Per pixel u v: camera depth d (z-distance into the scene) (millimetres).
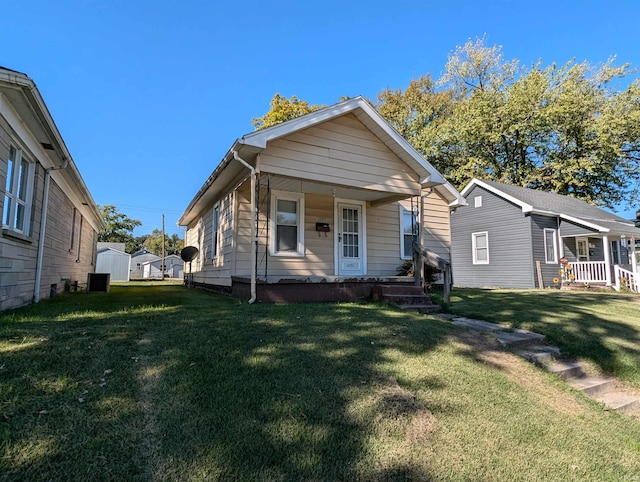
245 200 7844
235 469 1803
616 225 16406
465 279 17391
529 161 23125
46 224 7211
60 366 2598
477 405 2760
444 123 23219
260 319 4297
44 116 5188
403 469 1967
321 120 6691
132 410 2156
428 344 3910
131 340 3242
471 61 24547
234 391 2473
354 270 9055
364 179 7293
